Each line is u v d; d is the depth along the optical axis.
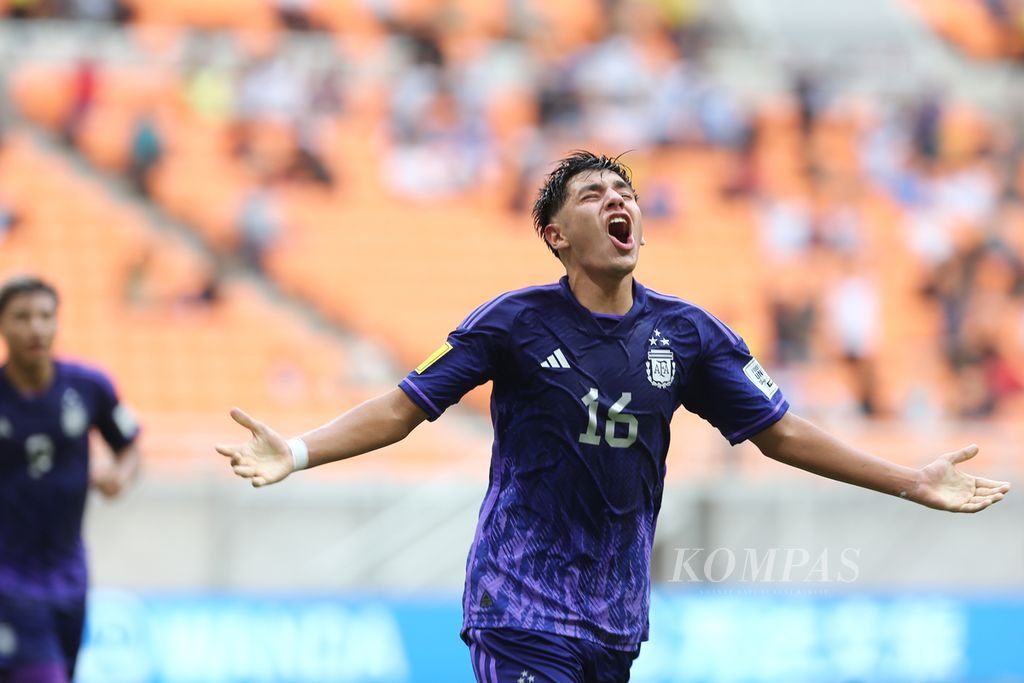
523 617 13.61
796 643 34.06
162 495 34.31
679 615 33.66
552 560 13.72
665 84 60.53
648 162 58.34
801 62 64.50
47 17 57.06
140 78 55.81
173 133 54.66
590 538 13.74
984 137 63.09
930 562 37.12
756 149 59.66
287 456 13.23
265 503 34.84
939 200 59.22
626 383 13.69
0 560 21.61
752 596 34.06
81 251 50.38
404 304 51.78
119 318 48.53
